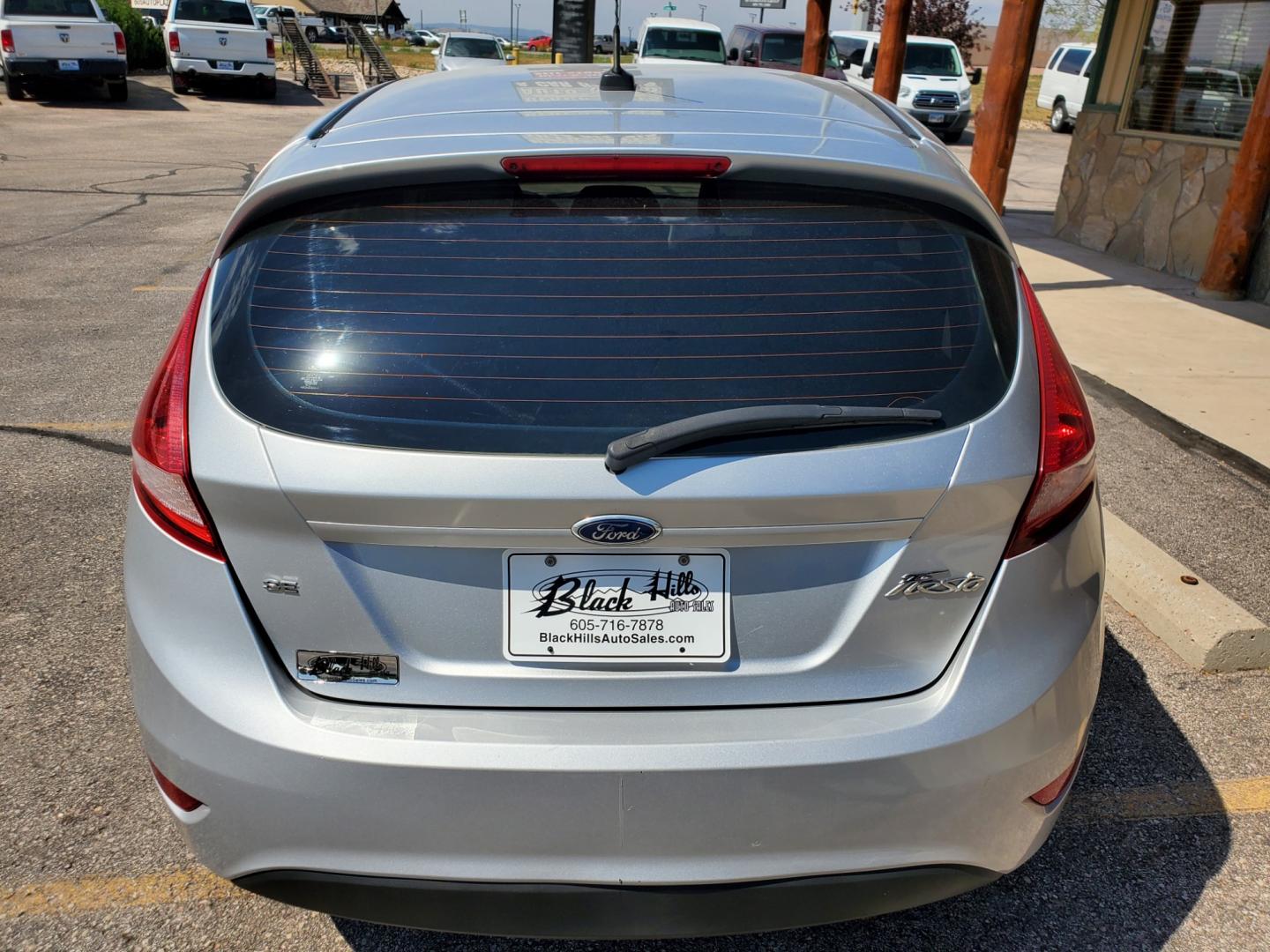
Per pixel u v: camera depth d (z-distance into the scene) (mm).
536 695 1696
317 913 2256
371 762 1634
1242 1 7711
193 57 23000
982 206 1908
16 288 7402
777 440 1650
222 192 11852
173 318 6684
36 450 4586
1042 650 1776
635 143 1849
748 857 1681
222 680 1711
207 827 1757
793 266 1807
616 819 1646
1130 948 2188
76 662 3098
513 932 1751
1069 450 1823
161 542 1762
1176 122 8445
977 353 1793
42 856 2379
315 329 1756
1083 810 2582
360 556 1677
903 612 1710
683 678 1699
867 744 1656
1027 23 8328
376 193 1847
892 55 11227
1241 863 2420
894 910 1799
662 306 1758
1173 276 8273
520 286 1772
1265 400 5254
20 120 18562
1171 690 3041
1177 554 3758
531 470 1614
